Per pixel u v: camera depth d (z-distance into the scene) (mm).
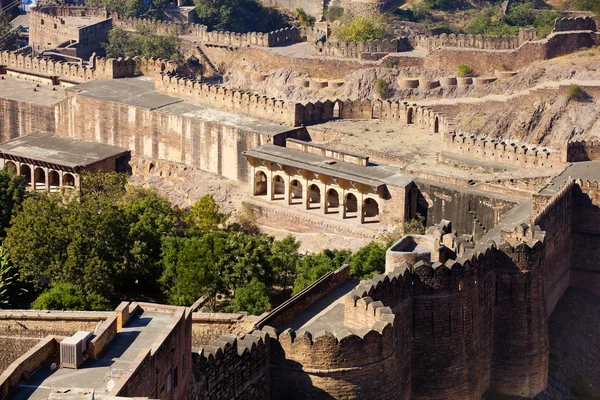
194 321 132750
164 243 162875
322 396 112375
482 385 136250
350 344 111750
